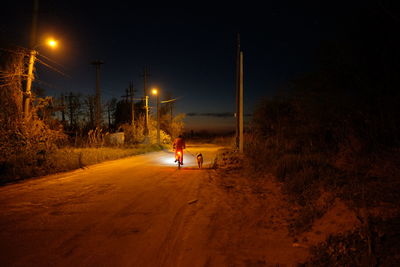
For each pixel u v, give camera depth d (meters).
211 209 7.75
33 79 16.73
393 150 8.52
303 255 4.75
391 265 3.67
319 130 12.78
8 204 8.20
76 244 5.34
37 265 4.49
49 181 11.96
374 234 4.39
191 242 5.47
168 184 11.38
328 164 9.77
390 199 5.64
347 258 4.17
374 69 9.38
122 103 55.62
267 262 4.61
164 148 41.66
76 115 51.28
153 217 7.04
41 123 16.80
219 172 14.32
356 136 10.03
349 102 9.99
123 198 9.00
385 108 9.02
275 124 18.86
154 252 5.02
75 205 8.13
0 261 4.61
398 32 8.67
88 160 18.64
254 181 11.25
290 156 11.79
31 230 6.07
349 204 5.90
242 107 20.33
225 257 4.82
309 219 6.09
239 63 22.64
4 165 13.04
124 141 38.62
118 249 5.13
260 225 6.38
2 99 15.77
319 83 11.61
